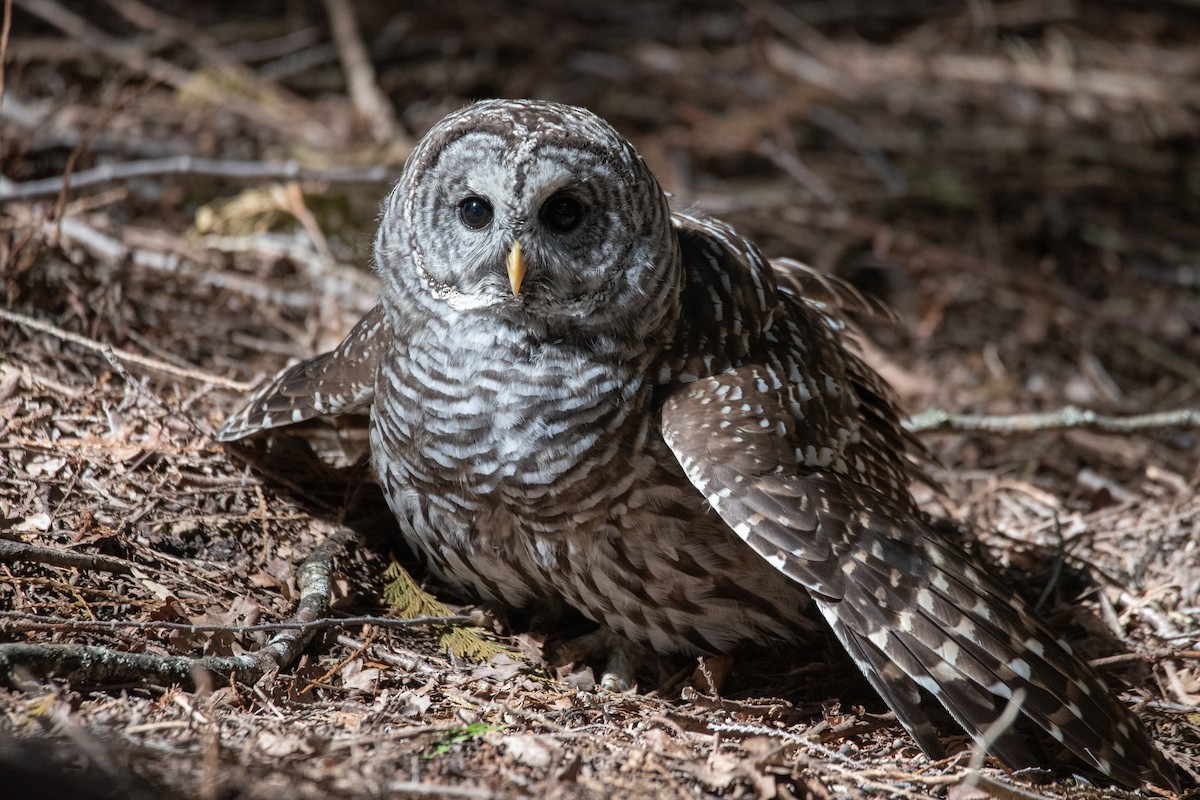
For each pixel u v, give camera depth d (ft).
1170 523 39.24
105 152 50.70
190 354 40.22
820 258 57.67
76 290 39.17
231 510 32.94
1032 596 36.14
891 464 33.42
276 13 67.56
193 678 25.95
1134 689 32.01
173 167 44.42
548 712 27.30
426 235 28.81
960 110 71.41
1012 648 26.66
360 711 26.37
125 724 23.50
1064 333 54.54
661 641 30.81
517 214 27.48
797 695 30.99
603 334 28.22
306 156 53.88
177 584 29.53
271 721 25.14
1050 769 27.84
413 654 29.55
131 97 42.65
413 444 29.27
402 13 69.51
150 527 31.14
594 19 74.64
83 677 24.59
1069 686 26.84
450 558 30.91
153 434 34.09
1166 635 34.06
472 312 28.40
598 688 29.89
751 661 32.50
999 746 26.18
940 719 30.01
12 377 34.45
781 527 26.84
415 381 28.96
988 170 66.08
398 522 33.12
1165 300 57.72
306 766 22.77
